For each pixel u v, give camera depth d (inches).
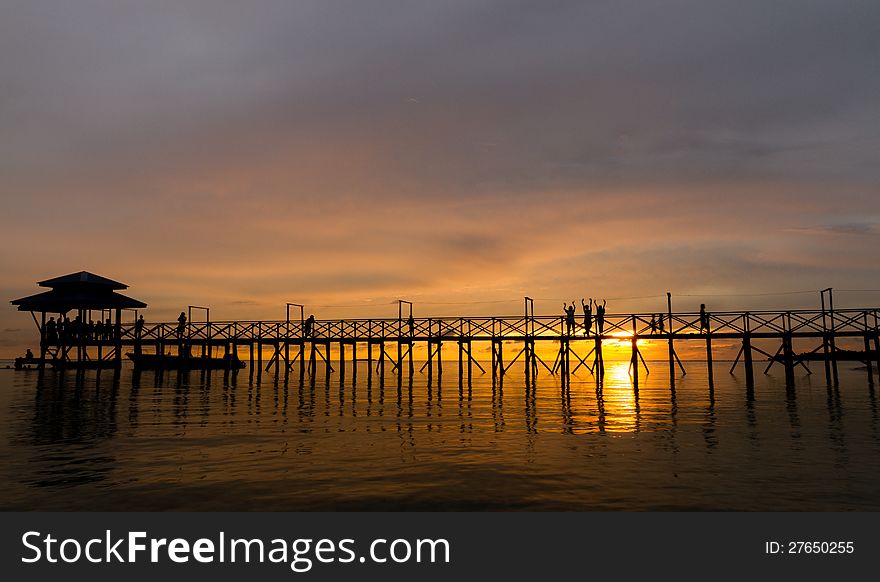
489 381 1822.1
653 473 483.2
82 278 1657.2
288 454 565.3
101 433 691.4
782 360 1435.8
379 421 807.7
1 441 636.1
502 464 518.3
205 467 507.5
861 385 1509.6
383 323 1644.9
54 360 1713.8
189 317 1851.6
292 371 2412.6
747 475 474.6
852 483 448.1
